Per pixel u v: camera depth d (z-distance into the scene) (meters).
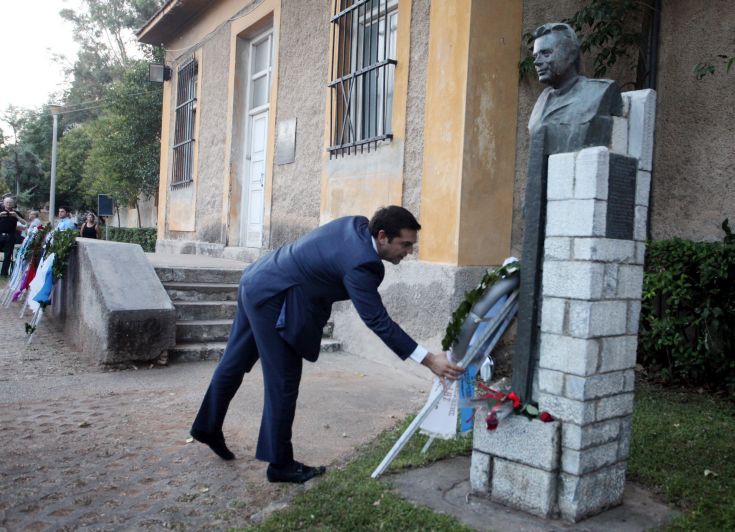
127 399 4.60
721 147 5.39
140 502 2.92
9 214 12.50
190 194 11.36
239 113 9.80
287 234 8.02
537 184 2.80
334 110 7.05
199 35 11.25
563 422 2.68
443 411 3.21
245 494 3.02
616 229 2.68
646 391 4.95
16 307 9.30
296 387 3.11
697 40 5.59
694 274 4.89
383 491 2.95
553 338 2.72
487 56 5.20
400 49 5.92
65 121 36.38
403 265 5.68
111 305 5.44
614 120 2.69
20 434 3.81
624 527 2.62
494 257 5.34
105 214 18.62
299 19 7.93
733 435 3.84
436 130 5.42
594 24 5.90
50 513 2.80
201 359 5.96
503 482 2.83
